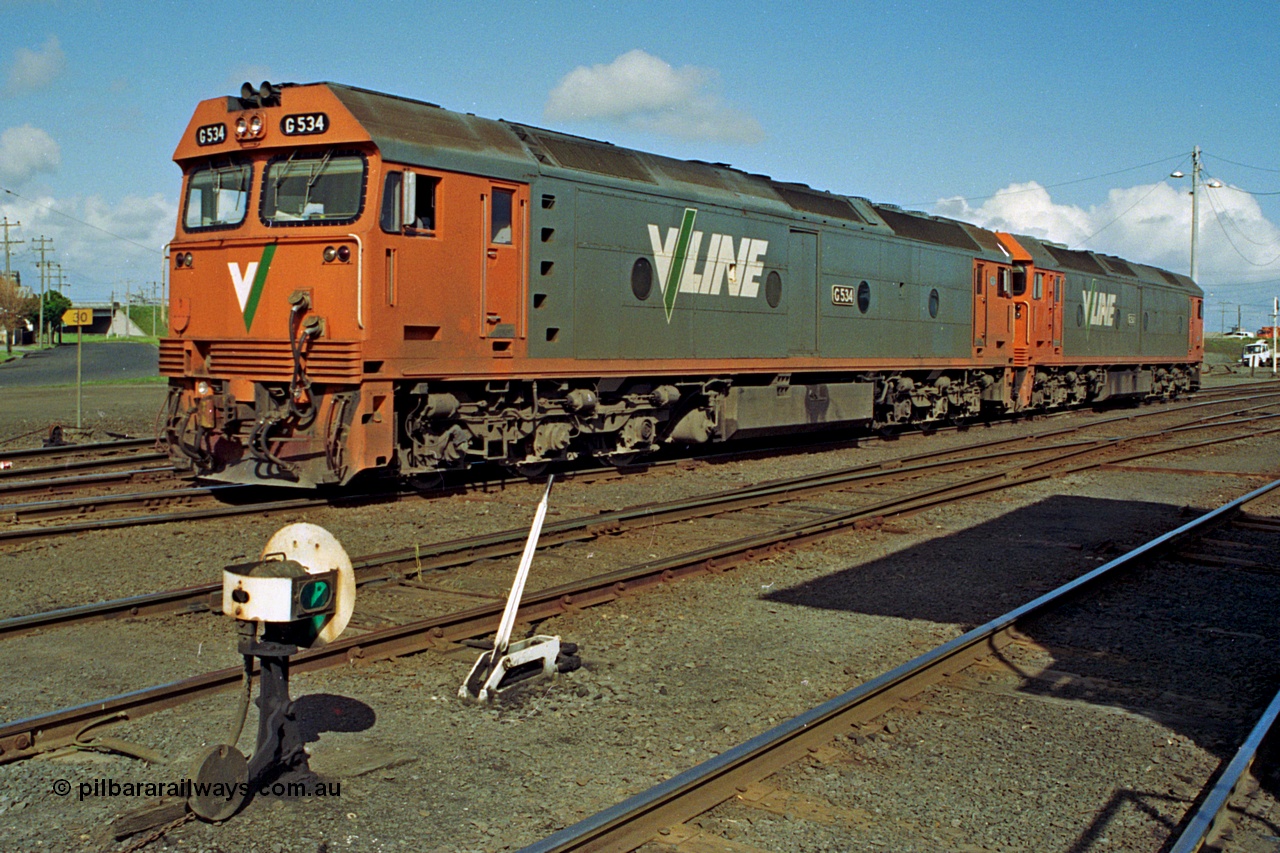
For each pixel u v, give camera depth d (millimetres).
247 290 11281
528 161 12484
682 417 16141
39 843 4227
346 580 4758
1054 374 27906
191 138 11836
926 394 21984
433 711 5730
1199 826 4242
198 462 11781
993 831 4438
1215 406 32938
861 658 6820
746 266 16109
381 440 10992
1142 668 6734
